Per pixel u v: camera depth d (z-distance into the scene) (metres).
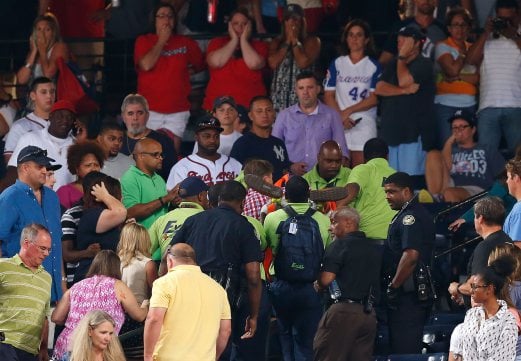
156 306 39.69
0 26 66.12
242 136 54.38
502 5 59.47
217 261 43.22
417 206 45.75
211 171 52.00
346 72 59.44
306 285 45.62
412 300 45.88
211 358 40.19
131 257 44.81
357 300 44.22
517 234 43.62
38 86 57.16
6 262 42.56
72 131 55.28
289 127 56.72
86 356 38.91
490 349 39.81
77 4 65.88
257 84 60.47
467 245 52.66
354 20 59.47
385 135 58.56
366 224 50.03
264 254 46.09
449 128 59.91
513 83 59.44
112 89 66.00
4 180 54.78
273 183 51.91
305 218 45.91
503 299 40.31
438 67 60.25
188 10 63.94
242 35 60.41
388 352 48.25
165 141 55.72
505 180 52.12
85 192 47.31
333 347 44.22
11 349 42.25
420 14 61.00
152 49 60.84
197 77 63.88
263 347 45.22
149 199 49.75
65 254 47.06
